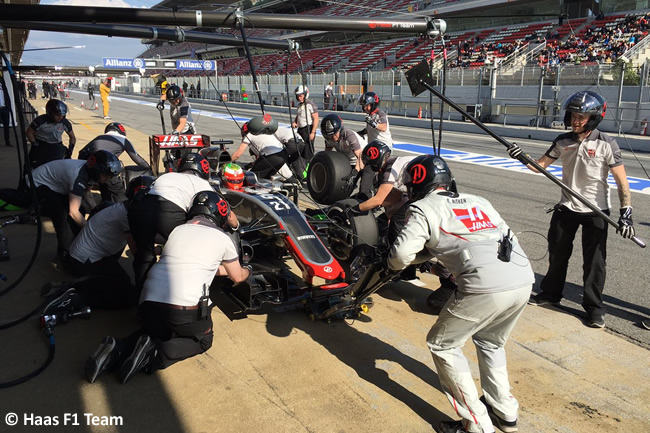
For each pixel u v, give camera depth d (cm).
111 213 388
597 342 375
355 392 304
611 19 2622
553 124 2008
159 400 288
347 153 642
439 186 279
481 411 261
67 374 310
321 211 522
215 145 754
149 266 384
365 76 3008
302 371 323
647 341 379
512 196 859
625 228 369
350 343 362
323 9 4131
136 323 379
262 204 438
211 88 4266
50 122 691
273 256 483
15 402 282
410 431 271
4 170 973
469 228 259
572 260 555
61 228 476
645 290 471
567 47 2447
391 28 422
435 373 329
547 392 310
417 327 390
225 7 401
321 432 267
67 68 1038
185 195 387
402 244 261
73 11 339
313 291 391
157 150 748
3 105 1282
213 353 342
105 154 437
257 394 297
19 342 345
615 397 308
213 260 322
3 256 487
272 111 3148
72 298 371
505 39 2977
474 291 249
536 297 442
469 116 346
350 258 476
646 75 1708
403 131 2125
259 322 389
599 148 379
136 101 4356
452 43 3291
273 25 404
